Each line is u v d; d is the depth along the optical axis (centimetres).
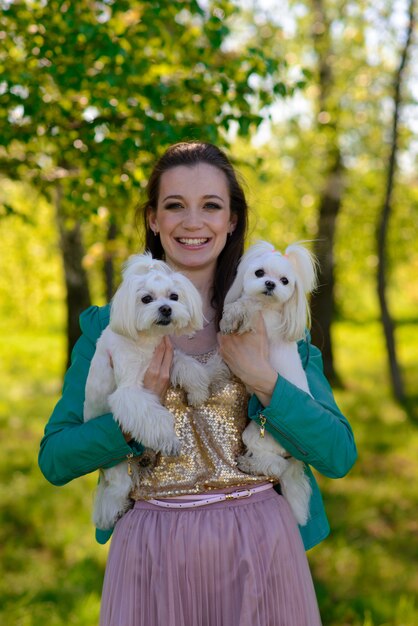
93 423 219
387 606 443
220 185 244
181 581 207
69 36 434
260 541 212
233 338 226
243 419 227
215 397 224
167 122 450
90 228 1086
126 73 437
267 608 207
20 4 468
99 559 502
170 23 485
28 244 1712
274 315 243
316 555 516
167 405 223
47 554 520
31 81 438
